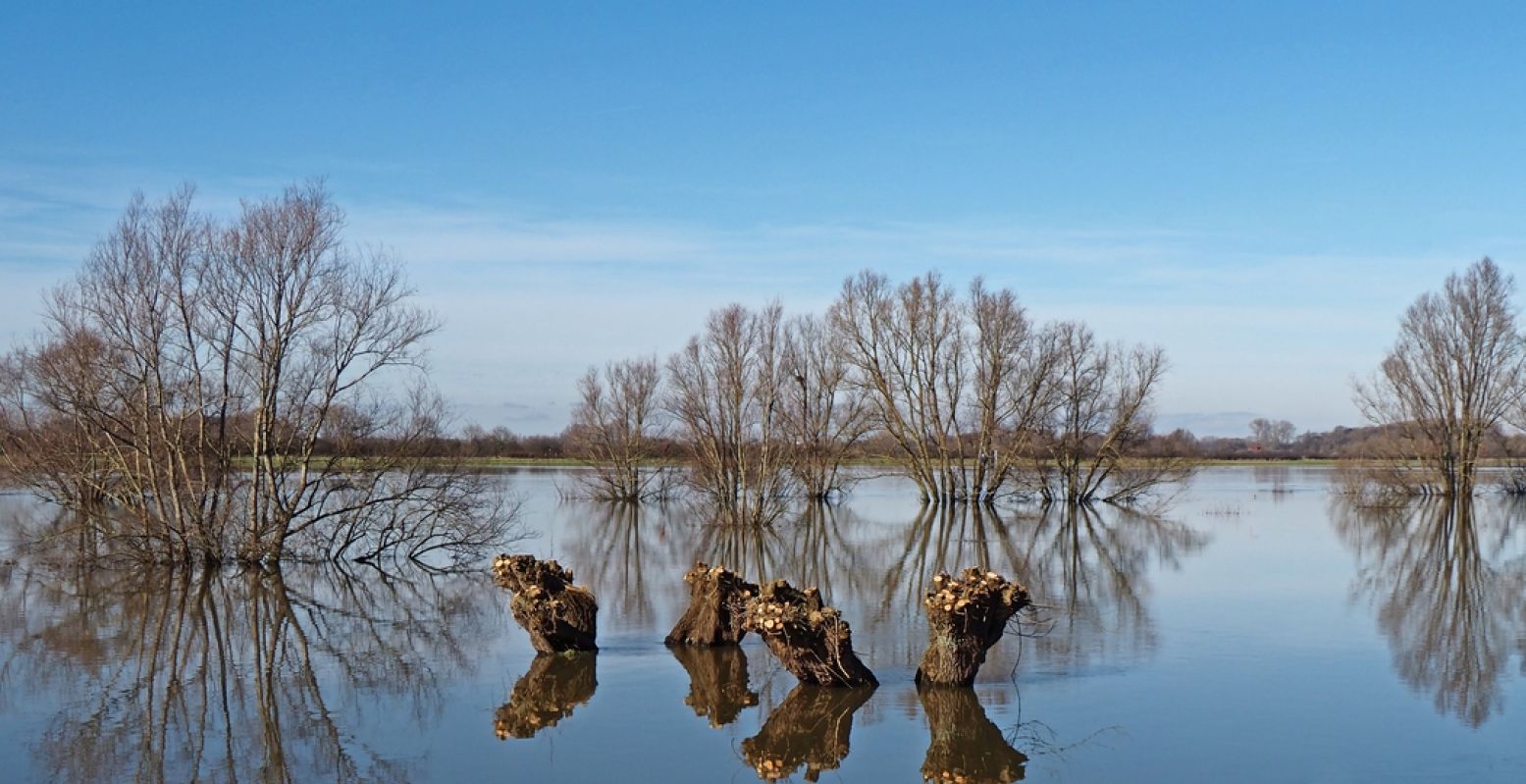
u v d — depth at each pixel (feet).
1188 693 50.29
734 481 150.30
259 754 42.88
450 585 91.09
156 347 94.27
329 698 51.44
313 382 100.22
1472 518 160.86
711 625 61.72
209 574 95.66
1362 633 64.44
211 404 98.37
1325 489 240.73
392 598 83.51
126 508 103.40
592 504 192.65
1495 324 196.03
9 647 63.82
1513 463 220.64
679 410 158.71
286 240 96.32
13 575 94.27
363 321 100.58
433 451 109.19
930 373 190.49
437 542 117.91
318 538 104.63
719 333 153.17
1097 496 209.15
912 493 240.32
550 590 60.49
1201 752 41.91
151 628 70.08
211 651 62.59
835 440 186.91
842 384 185.06
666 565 102.53
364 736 45.27
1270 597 79.05
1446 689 51.06
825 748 42.96
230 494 99.45
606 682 53.83
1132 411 188.34
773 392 152.25
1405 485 197.98
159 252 93.81
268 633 68.13
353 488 105.81
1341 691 50.72
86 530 105.81
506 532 135.44
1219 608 73.46
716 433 155.63
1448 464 197.98
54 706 50.08
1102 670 54.65
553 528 146.51
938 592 51.47
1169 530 140.15
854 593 83.51
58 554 106.73
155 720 47.65
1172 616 70.18
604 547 121.70
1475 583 87.51
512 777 40.09
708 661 58.03
